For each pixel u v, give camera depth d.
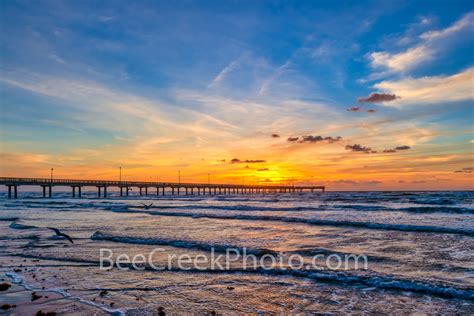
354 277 9.45
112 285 8.94
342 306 7.43
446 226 19.38
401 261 11.34
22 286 8.82
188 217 29.86
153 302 7.62
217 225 22.66
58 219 28.31
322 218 25.47
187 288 8.70
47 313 6.80
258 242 15.19
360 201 53.75
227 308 7.30
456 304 7.43
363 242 15.12
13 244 15.53
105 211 39.09
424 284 8.62
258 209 38.50
